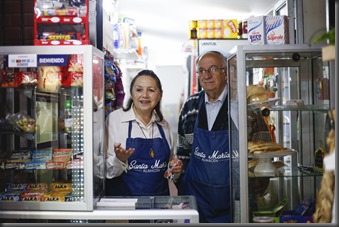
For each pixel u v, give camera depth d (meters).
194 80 5.00
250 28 2.35
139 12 4.36
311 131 2.41
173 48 7.58
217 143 2.82
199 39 3.75
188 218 2.01
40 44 2.10
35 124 2.22
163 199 2.31
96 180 2.21
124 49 3.58
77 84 2.11
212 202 2.81
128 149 2.51
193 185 2.91
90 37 2.38
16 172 2.25
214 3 3.87
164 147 2.67
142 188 2.59
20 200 2.10
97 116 2.25
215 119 2.89
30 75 2.16
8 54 2.07
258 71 2.37
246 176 2.21
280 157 2.45
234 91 2.38
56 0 2.10
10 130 2.22
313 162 2.40
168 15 4.49
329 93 2.06
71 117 2.16
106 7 3.07
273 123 2.46
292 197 2.38
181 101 8.46
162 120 2.74
